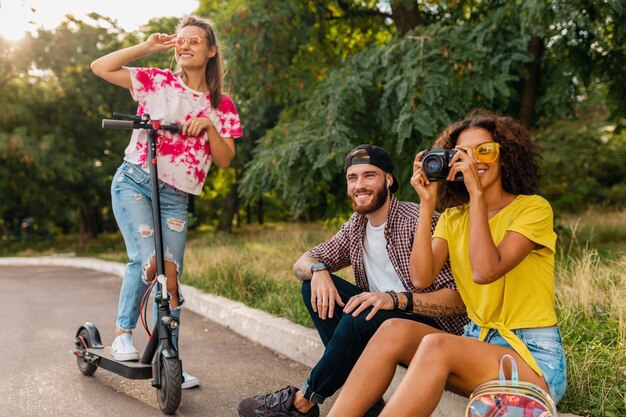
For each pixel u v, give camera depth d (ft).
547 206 7.39
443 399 8.48
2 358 13.08
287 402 8.13
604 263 20.20
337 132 24.86
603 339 11.27
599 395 8.21
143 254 9.89
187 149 10.05
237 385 11.06
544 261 7.31
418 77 22.84
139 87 9.84
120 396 10.33
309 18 31.37
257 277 18.93
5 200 65.16
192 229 91.81
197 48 9.91
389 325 7.13
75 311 19.97
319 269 9.44
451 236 8.03
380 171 8.96
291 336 12.91
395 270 9.06
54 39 59.21
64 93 62.90
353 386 6.97
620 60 26.21
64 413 9.49
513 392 6.08
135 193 10.01
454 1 30.07
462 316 8.82
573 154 59.26
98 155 65.41
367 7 36.65
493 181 7.67
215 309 17.16
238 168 58.90
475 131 7.75
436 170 7.49
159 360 9.32
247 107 54.39
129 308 10.52
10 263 49.96
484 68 23.13
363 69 25.77
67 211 65.77
